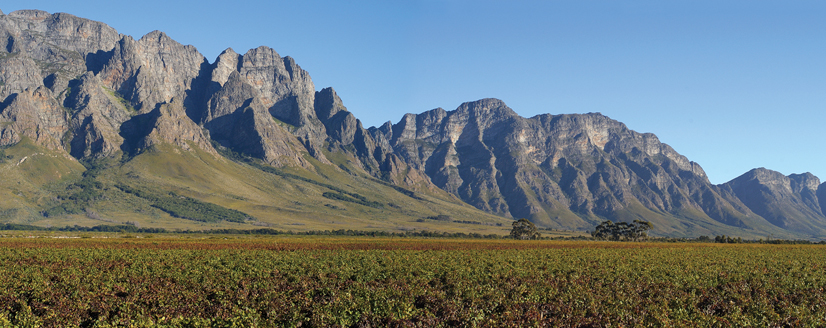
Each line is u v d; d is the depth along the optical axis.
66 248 98.50
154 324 33.78
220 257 82.31
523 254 97.62
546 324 35.44
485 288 49.47
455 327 35.41
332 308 38.47
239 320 34.50
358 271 63.97
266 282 51.66
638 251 112.12
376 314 37.59
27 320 34.66
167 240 141.25
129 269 62.84
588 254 99.38
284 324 35.69
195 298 41.81
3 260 74.25
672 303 43.31
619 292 46.81
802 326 36.59
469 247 123.81
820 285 56.91
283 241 142.50
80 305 38.56
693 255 101.12
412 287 49.06
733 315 37.59
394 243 137.25
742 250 124.50
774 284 57.06
